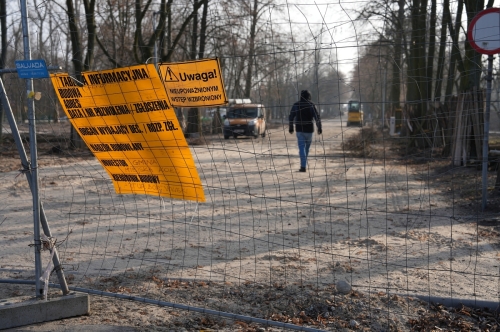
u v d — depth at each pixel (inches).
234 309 179.2
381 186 448.8
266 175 524.4
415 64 420.2
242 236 275.3
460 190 410.3
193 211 342.0
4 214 331.6
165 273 213.8
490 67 307.0
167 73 170.9
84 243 260.5
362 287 197.6
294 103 216.1
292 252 245.0
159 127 180.4
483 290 196.1
